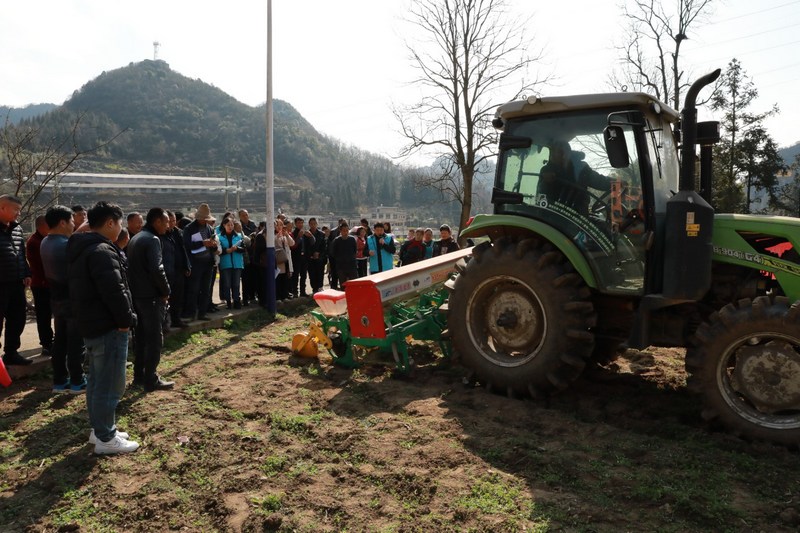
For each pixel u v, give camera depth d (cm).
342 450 382
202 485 342
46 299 595
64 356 518
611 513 295
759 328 381
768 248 436
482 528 283
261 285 948
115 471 364
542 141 491
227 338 731
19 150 1025
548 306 459
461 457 362
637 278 449
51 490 342
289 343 704
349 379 553
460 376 553
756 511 292
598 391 498
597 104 459
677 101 2161
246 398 494
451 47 1783
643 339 438
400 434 405
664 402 467
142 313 517
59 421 447
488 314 506
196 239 794
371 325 556
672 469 343
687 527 281
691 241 413
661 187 462
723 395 398
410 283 606
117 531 298
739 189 2783
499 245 495
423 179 2033
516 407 456
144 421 446
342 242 1030
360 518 298
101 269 374
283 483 339
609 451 372
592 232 464
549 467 348
